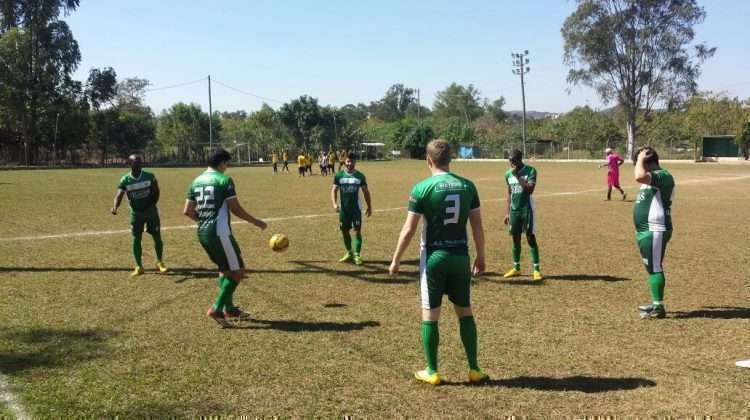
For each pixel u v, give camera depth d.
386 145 90.31
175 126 81.62
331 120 84.12
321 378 4.67
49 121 58.00
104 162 65.25
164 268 8.77
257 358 5.11
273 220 14.99
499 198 21.39
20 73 54.78
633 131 62.69
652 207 6.39
